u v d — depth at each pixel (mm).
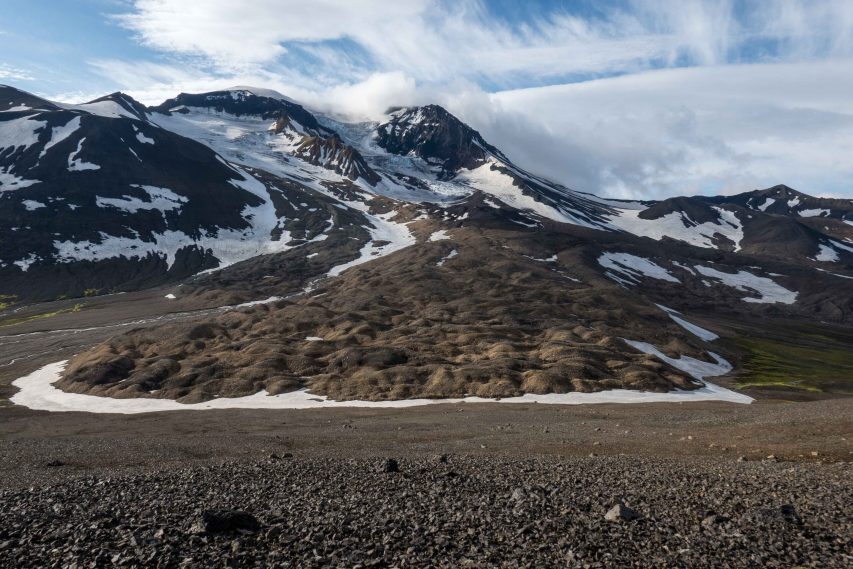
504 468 33000
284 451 46844
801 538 18609
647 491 25547
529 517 21516
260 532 19953
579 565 16562
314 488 27875
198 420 75688
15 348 136000
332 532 19922
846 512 21266
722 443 41688
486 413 74125
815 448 36938
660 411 71250
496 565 16812
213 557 17469
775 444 39688
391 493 26531
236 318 144500
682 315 181125
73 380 104938
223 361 110625
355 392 93312
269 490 27547
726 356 137375
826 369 131625
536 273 194500
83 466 42188
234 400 91375
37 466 42219
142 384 100375
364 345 120812
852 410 52000
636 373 100812
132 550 17906
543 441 47906
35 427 73625
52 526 20797
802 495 23859
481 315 143875
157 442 55125
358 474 31703
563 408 77812
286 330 133750
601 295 168375
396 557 17531
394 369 102500
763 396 93688
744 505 22688
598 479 28750
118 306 186750
